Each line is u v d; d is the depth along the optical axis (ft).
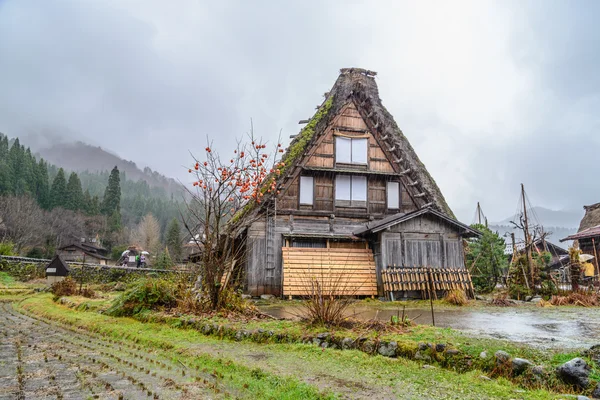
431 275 44.52
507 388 12.91
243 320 24.50
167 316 26.99
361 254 49.21
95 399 12.38
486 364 14.62
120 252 180.24
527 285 45.47
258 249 47.93
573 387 12.54
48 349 19.80
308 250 48.37
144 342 21.22
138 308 29.81
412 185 55.31
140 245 194.49
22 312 35.86
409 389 13.16
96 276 79.10
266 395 12.64
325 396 12.37
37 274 79.05
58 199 195.62
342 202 52.80
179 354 18.45
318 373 14.97
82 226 190.08
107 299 44.19
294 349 18.75
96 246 187.62
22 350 19.56
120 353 18.86
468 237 51.24
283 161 50.96
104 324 26.43
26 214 147.84
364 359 16.56
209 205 29.50
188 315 26.53
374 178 54.44
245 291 46.68
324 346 19.02
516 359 14.01
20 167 192.13
